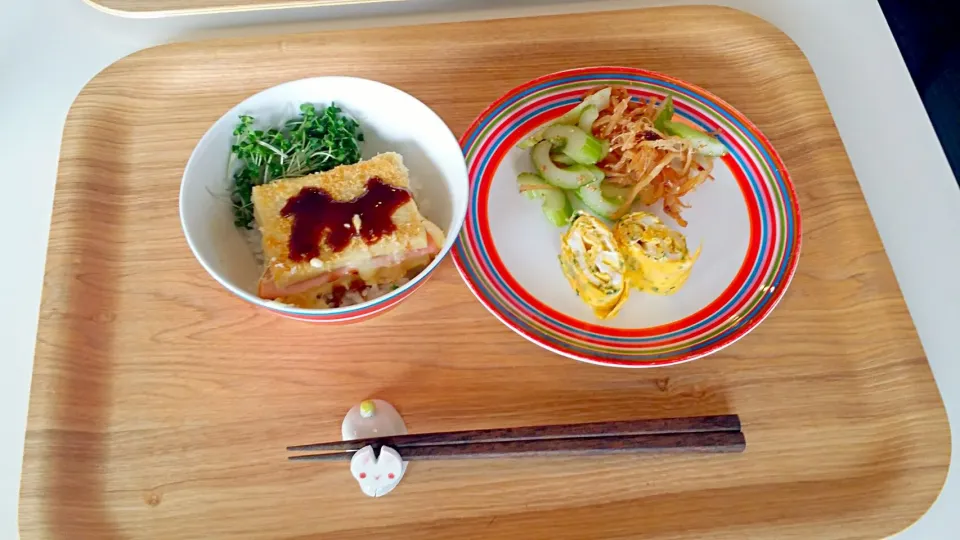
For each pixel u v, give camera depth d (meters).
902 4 0.59
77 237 0.42
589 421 0.39
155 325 0.40
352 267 0.40
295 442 0.38
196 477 0.37
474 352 0.41
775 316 0.43
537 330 0.40
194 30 0.52
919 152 0.51
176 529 0.35
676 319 0.42
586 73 0.48
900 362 0.41
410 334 0.41
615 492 0.37
